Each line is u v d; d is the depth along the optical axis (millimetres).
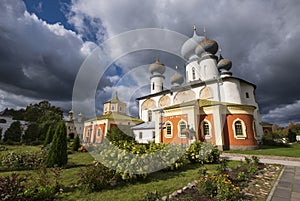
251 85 21297
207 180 3865
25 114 36344
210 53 21297
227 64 21781
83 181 4160
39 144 22281
